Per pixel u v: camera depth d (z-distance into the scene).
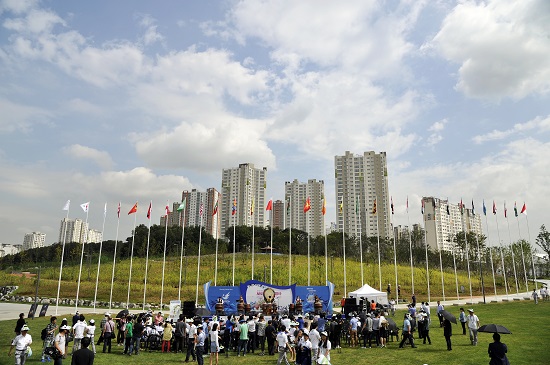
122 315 30.34
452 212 148.25
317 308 40.25
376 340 28.52
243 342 26.06
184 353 26.47
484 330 19.27
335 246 104.50
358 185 116.56
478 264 104.88
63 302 56.16
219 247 106.31
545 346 26.69
